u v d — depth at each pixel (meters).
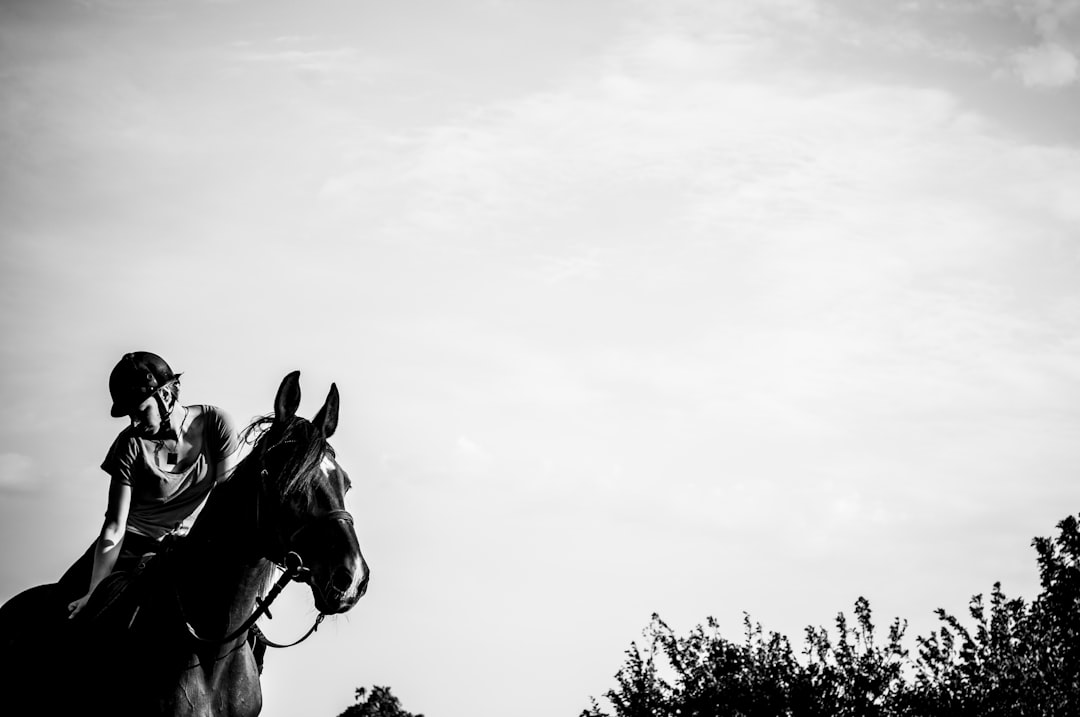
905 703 19.12
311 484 6.81
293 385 7.19
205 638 6.87
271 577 7.34
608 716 22.72
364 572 6.67
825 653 21.00
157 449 7.43
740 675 21.36
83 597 7.21
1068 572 17.25
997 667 17.94
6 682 7.29
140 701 6.77
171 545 7.29
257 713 7.36
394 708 45.91
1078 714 16.86
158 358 7.46
